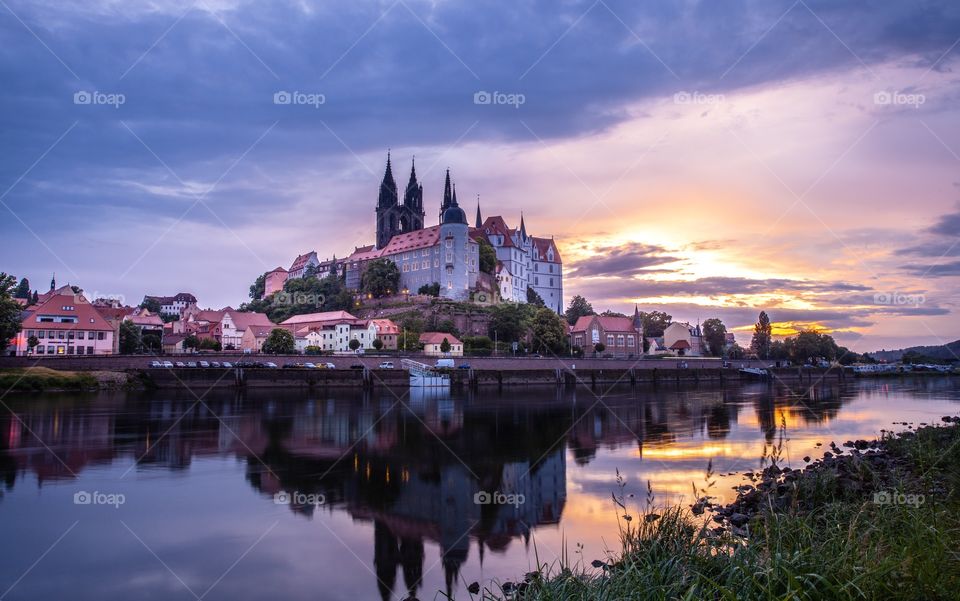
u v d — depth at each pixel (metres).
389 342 188.62
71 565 23.58
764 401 96.56
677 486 33.88
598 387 139.12
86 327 136.62
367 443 51.50
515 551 24.41
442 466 41.53
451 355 161.75
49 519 29.06
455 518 28.98
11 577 22.61
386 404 89.50
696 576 12.94
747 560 13.35
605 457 43.97
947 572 12.37
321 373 119.50
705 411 78.81
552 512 29.56
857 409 80.31
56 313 134.62
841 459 33.81
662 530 16.98
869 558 12.96
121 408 75.62
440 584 21.59
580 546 24.42
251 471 39.75
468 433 57.81
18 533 27.14
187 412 72.94
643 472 38.09
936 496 19.69
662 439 52.78
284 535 26.86
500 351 184.62
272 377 115.00
